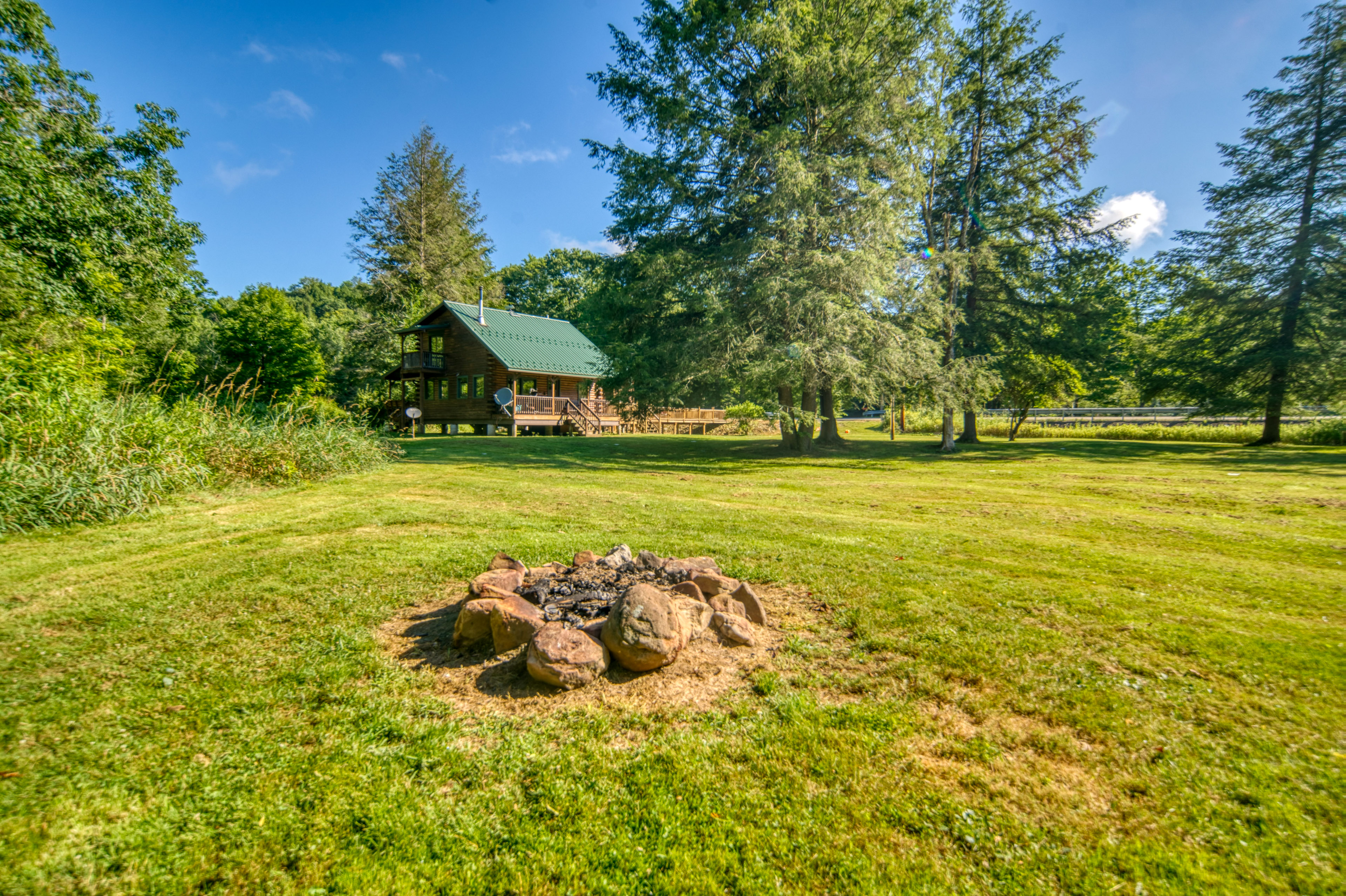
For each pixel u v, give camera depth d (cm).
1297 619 405
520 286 5359
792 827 210
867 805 222
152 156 1534
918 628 381
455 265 3788
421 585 461
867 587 462
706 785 233
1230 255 2195
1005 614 406
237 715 280
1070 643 360
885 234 1559
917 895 181
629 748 258
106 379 1252
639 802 223
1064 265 2200
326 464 1048
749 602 393
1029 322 2308
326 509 768
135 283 1474
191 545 579
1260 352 2097
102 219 1306
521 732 270
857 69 1559
